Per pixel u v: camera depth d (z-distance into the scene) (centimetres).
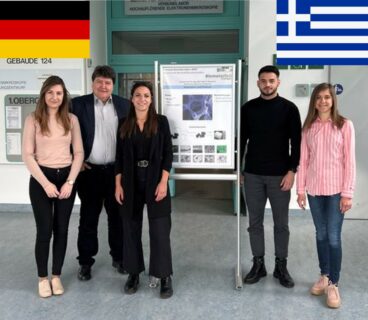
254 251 290
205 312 247
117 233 301
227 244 371
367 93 422
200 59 523
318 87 249
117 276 300
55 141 259
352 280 290
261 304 256
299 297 265
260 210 286
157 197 261
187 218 457
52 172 260
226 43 520
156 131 259
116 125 287
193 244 371
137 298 265
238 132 279
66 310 250
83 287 282
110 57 534
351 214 445
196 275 302
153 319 239
